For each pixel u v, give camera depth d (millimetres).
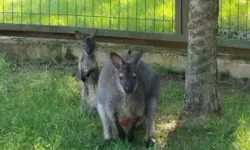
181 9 6762
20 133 5129
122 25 7324
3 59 7016
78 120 5500
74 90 6320
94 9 7508
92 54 5855
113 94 4984
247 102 5949
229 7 6973
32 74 6758
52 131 5219
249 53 6637
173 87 6469
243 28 6984
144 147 5059
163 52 6902
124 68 4914
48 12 7641
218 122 5387
